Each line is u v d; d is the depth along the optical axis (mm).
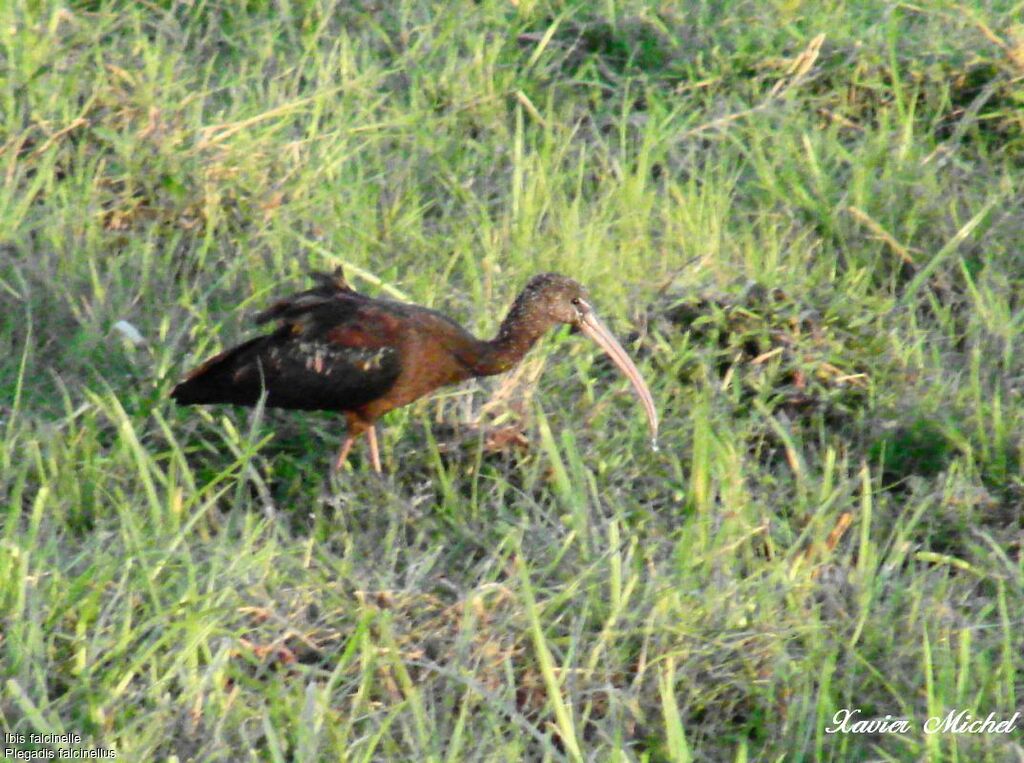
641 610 9352
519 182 13305
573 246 12695
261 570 9219
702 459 10391
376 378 10648
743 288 12344
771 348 12102
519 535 10031
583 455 10898
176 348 11406
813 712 9180
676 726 8477
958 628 9945
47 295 11586
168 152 12609
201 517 9797
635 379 11258
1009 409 12023
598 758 8711
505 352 11141
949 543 11078
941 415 11789
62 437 10211
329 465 11117
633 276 12688
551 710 8789
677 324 12336
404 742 8547
